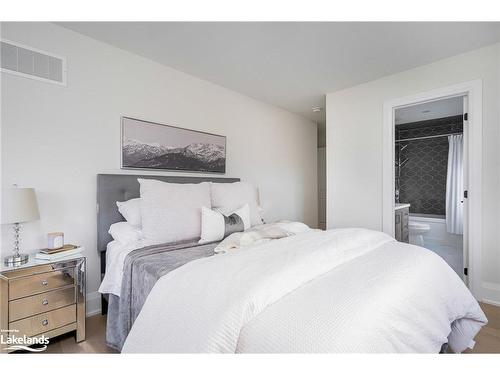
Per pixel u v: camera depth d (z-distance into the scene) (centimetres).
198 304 97
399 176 504
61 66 194
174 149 263
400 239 363
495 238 222
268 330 81
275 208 395
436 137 454
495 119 222
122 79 227
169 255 160
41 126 185
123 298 155
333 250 146
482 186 228
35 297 154
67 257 169
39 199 184
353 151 317
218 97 310
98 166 213
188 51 232
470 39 214
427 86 259
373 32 203
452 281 145
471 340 150
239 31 201
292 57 243
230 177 326
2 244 171
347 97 321
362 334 78
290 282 106
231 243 166
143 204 189
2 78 170
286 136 412
